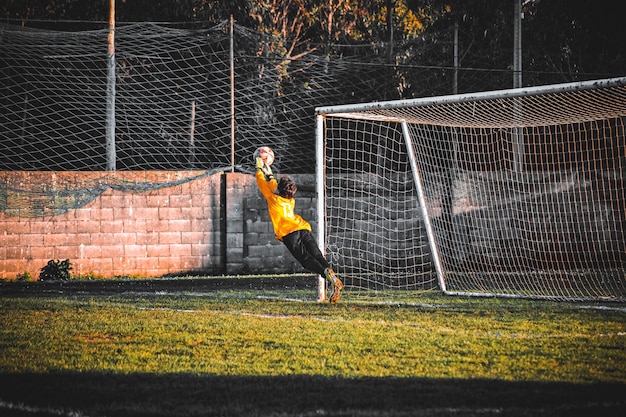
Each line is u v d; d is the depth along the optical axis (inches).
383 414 774.5
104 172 2363.4
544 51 3422.7
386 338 1175.0
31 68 3243.1
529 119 1809.8
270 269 2464.3
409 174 2546.8
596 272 2331.4
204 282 2135.8
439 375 938.1
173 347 1118.4
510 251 2532.0
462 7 3351.4
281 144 3253.0
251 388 879.7
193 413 784.3
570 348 1098.1
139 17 3321.9
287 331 1237.1
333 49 3595.0
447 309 1507.1
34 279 2290.8
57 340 1177.4
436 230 2539.4
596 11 3233.3
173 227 2407.7
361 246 2516.0
